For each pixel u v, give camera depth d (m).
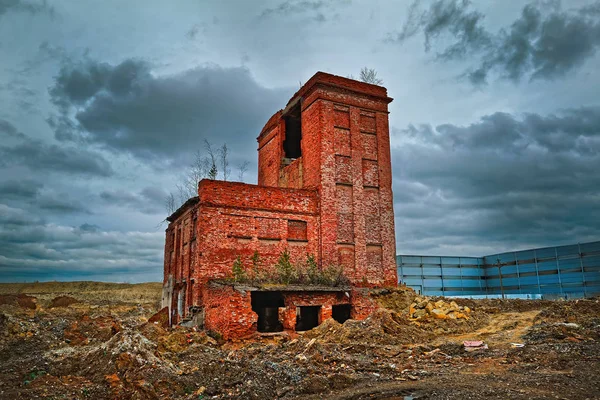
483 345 16.08
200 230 21.52
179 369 12.06
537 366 12.33
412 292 24.56
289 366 12.27
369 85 27.30
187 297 23.61
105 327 18.81
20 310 27.31
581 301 21.70
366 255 25.17
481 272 54.09
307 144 26.27
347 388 10.80
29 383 10.62
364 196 25.88
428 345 16.38
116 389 10.25
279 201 23.62
